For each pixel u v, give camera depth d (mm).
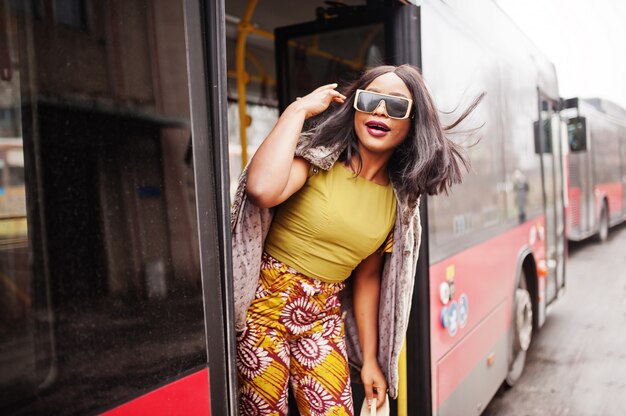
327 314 1933
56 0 1046
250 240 1698
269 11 3430
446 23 2891
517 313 4430
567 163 10484
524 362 5160
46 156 1028
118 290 1130
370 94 1745
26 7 1006
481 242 3459
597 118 12758
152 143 1201
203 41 1326
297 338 1889
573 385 4699
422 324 2637
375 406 2156
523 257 4395
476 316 3379
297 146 1767
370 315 2115
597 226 12844
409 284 1967
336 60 3277
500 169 3855
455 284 3012
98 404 1096
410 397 2650
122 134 1144
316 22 3275
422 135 1811
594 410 4219
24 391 995
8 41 983
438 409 2779
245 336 1801
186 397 1269
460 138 3039
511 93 4137
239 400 1861
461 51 3094
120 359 1133
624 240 13766
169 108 1237
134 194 1163
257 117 3742
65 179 1053
